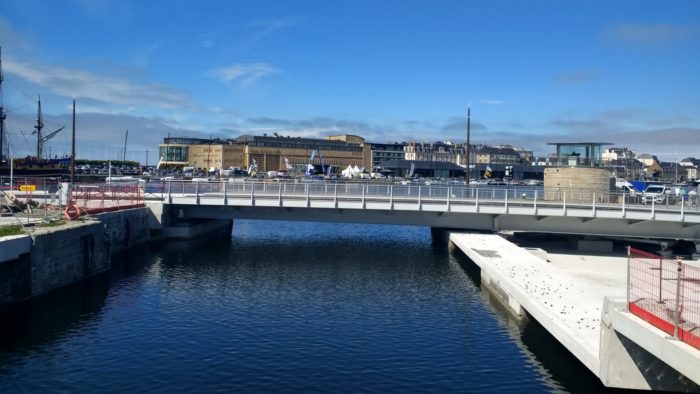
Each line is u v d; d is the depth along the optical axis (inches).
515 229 1945.1
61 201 1813.5
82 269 1409.9
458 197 1961.1
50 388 778.2
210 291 1362.0
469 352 948.0
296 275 1584.6
